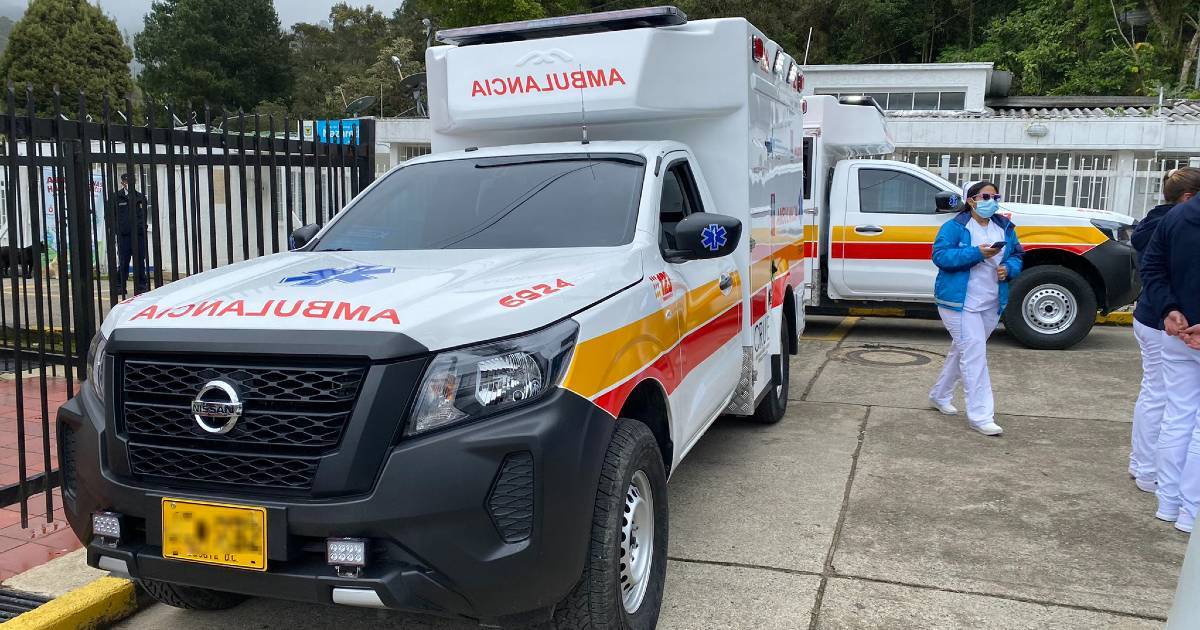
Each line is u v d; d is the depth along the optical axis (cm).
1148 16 2839
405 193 448
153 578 290
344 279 323
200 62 5747
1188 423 464
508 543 271
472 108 508
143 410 289
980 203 620
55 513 480
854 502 505
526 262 348
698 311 423
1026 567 418
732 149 501
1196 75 2547
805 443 620
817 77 2366
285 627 372
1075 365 885
